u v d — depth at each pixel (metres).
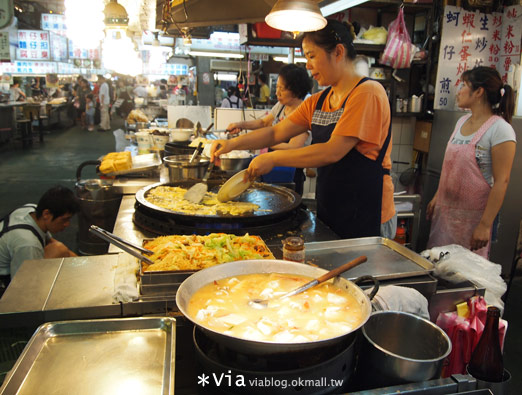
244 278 1.40
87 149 11.70
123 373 1.05
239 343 0.98
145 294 1.45
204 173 3.13
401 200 3.81
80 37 3.00
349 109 2.04
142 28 5.20
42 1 16.06
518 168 3.95
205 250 1.64
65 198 2.59
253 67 7.68
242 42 4.58
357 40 4.34
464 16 4.38
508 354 2.93
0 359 1.40
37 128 15.20
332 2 2.27
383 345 1.39
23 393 0.98
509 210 4.05
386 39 4.40
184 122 6.17
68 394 0.98
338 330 1.12
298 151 2.06
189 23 3.58
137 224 2.24
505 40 4.48
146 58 11.05
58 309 1.39
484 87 2.89
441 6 4.44
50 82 17.05
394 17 4.72
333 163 2.29
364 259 1.39
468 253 2.19
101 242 3.25
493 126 2.86
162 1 3.76
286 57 6.22
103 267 1.70
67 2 2.80
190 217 2.08
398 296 1.51
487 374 1.47
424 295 1.72
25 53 10.80
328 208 2.40
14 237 2.48
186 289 1.22
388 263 1.81
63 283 1.56
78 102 18.16
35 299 1.44
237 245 1.74
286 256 1.62
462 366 1.72
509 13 4.39
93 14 2.87
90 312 1.41
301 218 2.46
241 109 5.53
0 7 6.67
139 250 1.64
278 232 2.19
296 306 1.22
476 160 2.96
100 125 16.20
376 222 2.24
